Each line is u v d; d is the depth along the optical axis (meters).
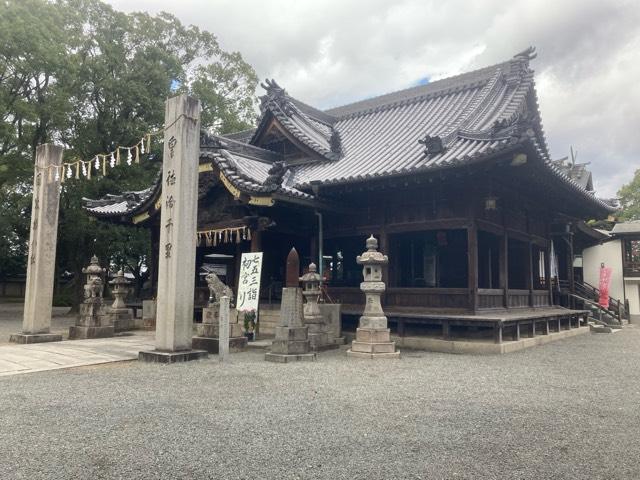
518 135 12.22
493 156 12.54
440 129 18.16
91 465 4.61
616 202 22.39
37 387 8.02
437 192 14.87
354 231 16.52
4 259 36.34
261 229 15.17
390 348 11.66
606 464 4.75
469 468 4.61
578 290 27.48
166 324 10.91
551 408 6.91
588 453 5.05
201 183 16.50
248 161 17.92
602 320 24.12
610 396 7.79
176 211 10.95
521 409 6.82
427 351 13.30
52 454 4.88
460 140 15.14
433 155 14.69
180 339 10.90
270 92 20.38
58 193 15.19
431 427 5.88
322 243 17.14
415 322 14.12
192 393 7.59
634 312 29.73
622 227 30.44
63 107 25.31
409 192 15.42
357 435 5.54
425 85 21.75
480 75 20.41
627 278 29.84
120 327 18.28
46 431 5.62
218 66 34.84
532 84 18.89
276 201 14.49
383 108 22.44
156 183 17.34
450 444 5.27
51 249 14.98
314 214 16.78
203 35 34.03
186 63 34.44
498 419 6.27
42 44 23.31
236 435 5.50
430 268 17.92
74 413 6.40
